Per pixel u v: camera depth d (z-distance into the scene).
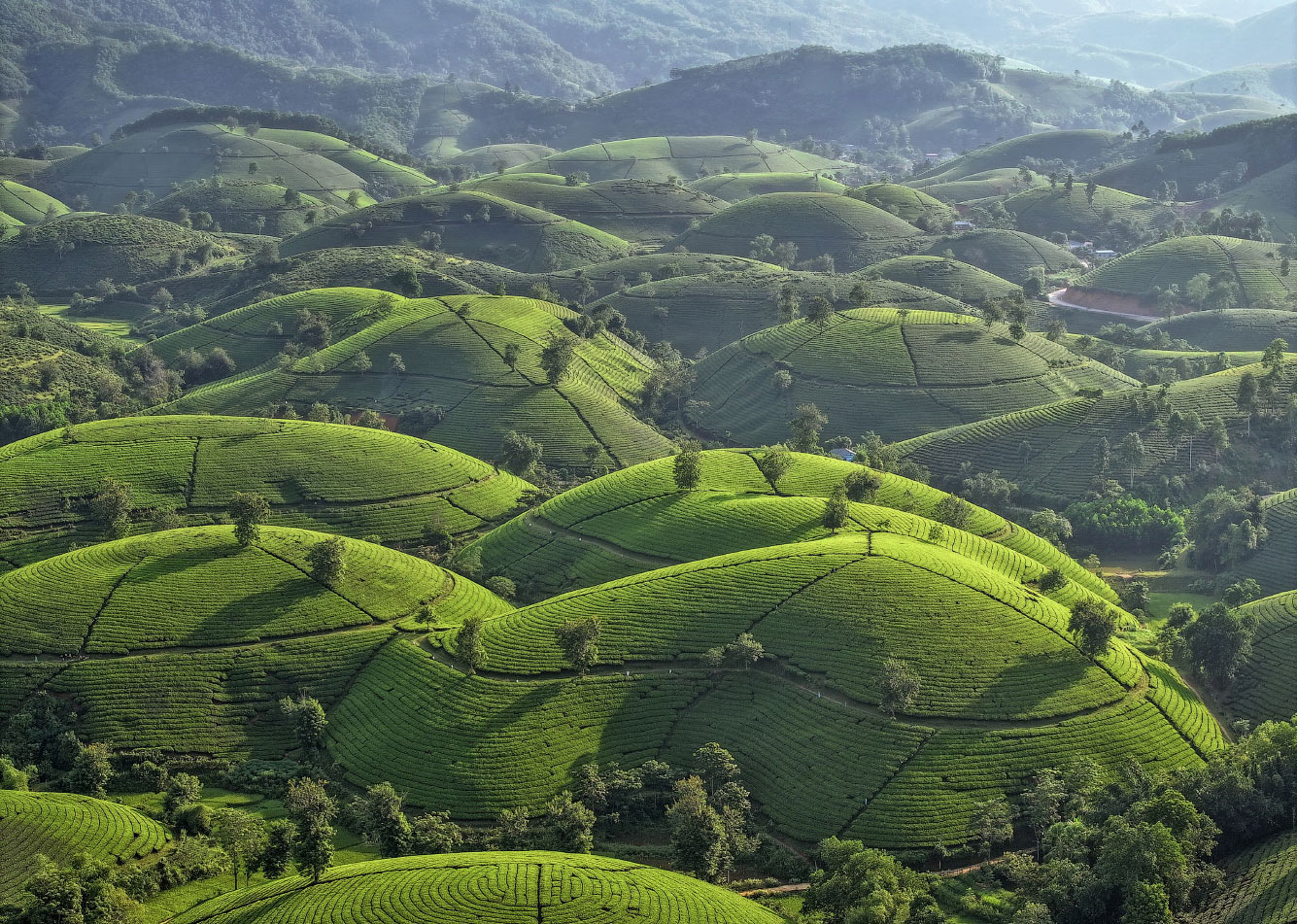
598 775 131.25
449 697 143.12
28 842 116.19
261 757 141.12
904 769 128.75
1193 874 108.38
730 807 123.88
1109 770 129.75
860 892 104.56
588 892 104.00
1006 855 116.69
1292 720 131.62
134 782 135.38
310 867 109.12
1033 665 144.25
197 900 113.19
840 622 150.12
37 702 142.38
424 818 124.31
